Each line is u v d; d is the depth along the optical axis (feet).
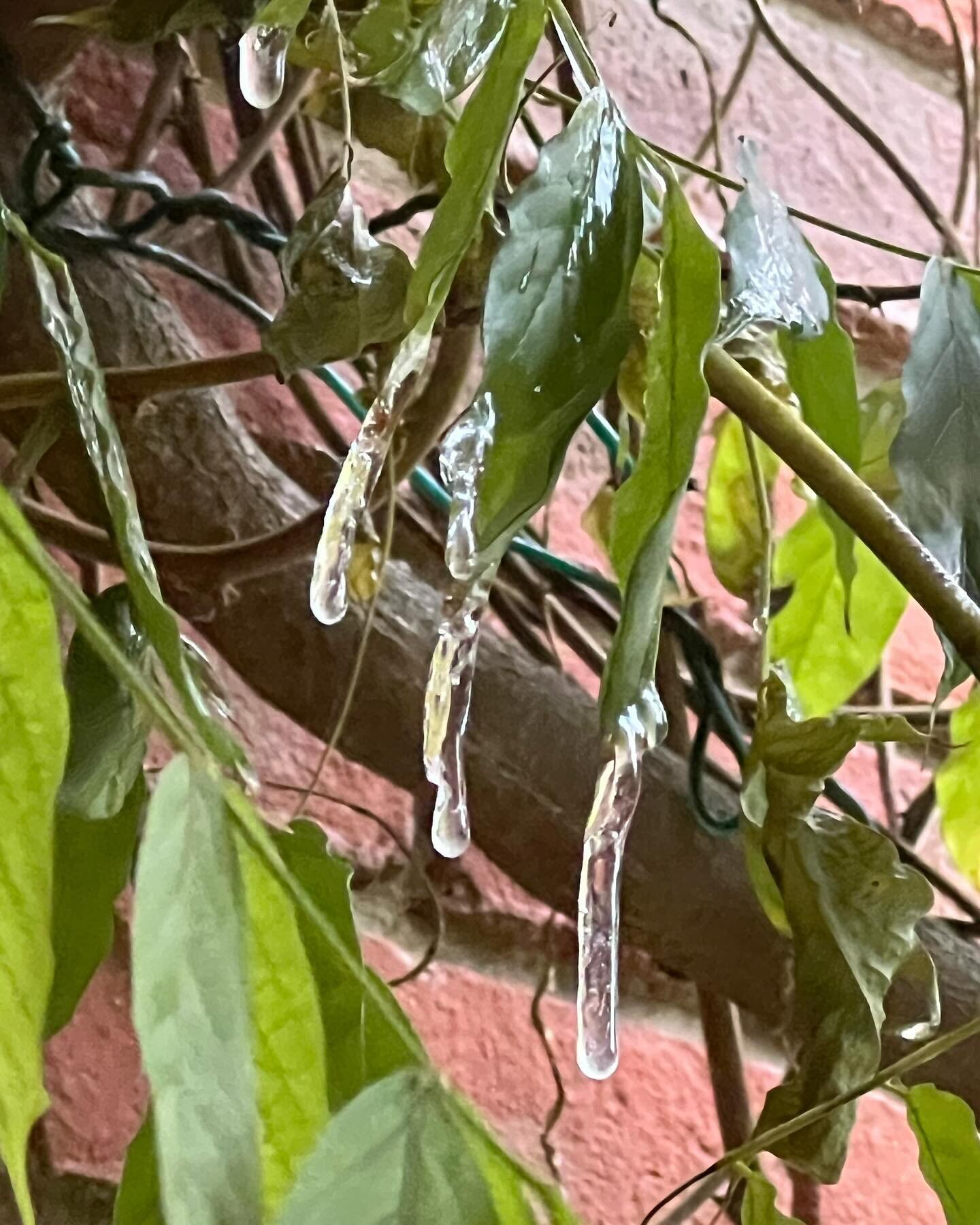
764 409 1.17
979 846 1.42
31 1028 0.86
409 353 0.97
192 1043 0.85
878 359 2.72
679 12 2.72
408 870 1.98
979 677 1.15
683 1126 2.12
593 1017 1.01
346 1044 0.93
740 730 1.58
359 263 1.16
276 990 0.91
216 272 1.93
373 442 0.98
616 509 0.97
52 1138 1.64
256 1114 0.87
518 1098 1.99
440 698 0.98
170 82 1.75
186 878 0.86
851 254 2.82
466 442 0.95
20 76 1.33
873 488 1.56
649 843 1.41
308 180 1.76
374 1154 0.87
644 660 0.95
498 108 0.96
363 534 1.34
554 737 1.40
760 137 2.77
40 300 1.02
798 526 1.55
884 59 3.05
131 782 1.06
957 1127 1.17
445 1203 0.86
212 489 1.37
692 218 1.00
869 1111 2.35
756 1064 2.15
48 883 0.85
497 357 0.96
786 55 2.22
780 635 1.55
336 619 1.00
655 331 1.00
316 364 1.17
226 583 1.34
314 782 1.48
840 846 1.23
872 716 1.24
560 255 0.97
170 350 1.36
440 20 1.04
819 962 1.21
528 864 1.41
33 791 0.85
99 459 1.00
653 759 1.47
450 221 0.96
